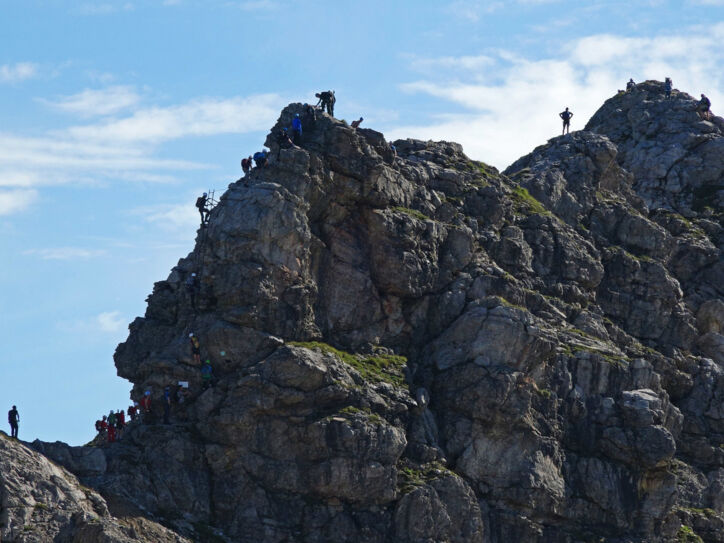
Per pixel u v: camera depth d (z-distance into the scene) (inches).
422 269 4116.6
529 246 4458.7
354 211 4119.1
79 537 3351.4
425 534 3762.3
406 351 4106.8
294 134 4069.9
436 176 4429.1
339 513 3718.0
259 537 3656.5
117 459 3654.0
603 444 4087.1
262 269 3846.0
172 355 3843.5
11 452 3437.5
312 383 3754.9
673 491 4101.9
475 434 3937.0
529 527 3922.2
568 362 4148.6
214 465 3708.2
